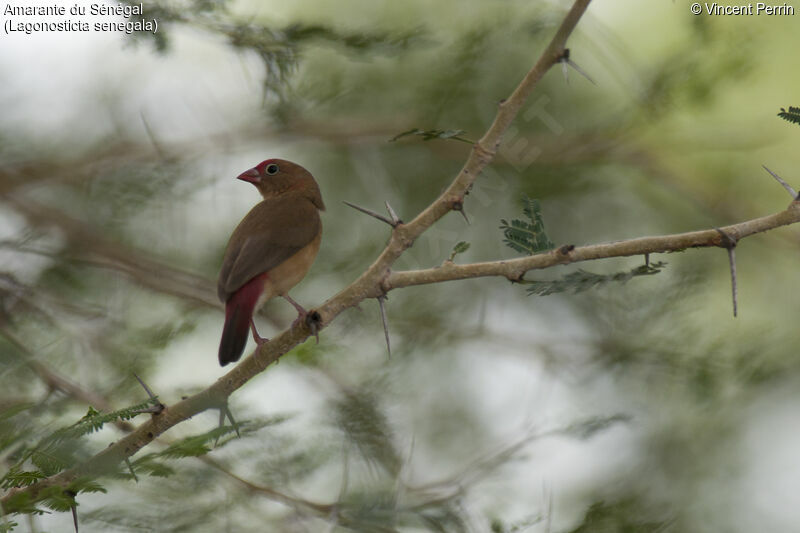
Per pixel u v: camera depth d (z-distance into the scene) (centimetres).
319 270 1257
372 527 697
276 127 1233
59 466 534
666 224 1466
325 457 870
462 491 820
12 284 1052
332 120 1280
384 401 1032
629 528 866
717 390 1166
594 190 1413
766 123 1445
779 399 1234
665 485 1167
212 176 1233
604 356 1185
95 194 1190
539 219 608
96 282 1146
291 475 834
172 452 523
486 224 1320
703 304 1241
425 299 1270
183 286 1148
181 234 1231
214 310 1152
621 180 1460
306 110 1205
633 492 1098
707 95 1255
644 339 1179
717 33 1266
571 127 1328
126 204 1188
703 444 1208
